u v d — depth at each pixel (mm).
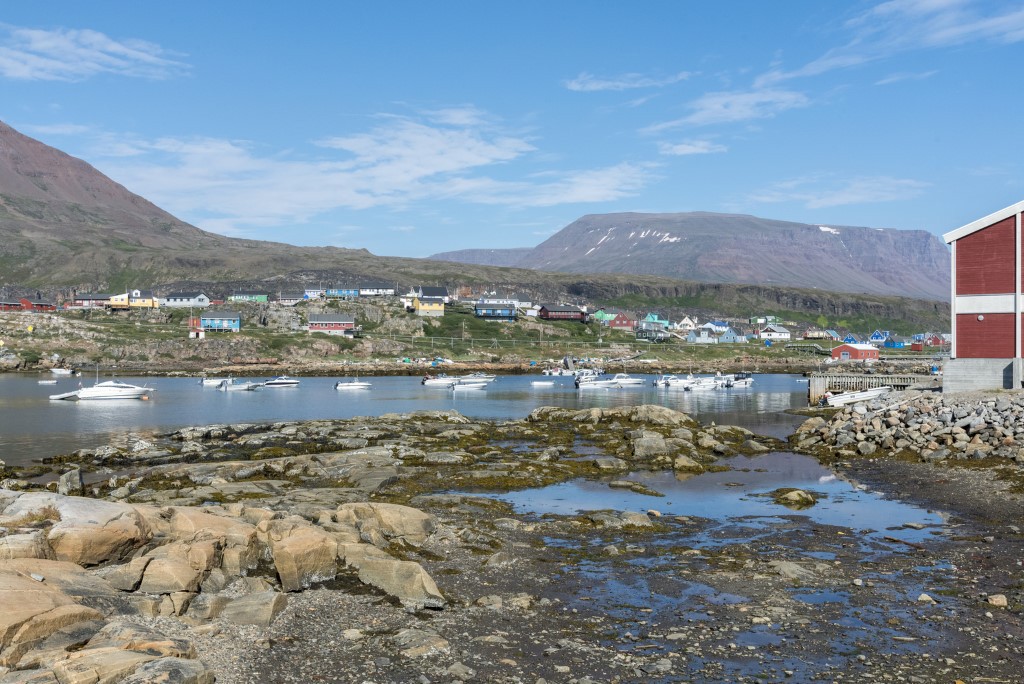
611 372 191875
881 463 49938
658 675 17438
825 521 33875
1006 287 65688
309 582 23781
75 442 65438
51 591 18078
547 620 21172
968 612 21562
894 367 180375
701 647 19141
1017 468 43781
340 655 18312
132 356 190500
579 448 58344
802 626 20594
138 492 39469
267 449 56062
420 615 21453
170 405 106562
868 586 24062
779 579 24984
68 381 144750
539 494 40938
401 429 66562
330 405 109188
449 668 17641
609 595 23438
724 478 46156
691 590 23922
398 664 17859
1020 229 65125
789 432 72562
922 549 28672
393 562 23891
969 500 37438
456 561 27094
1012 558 27109
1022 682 16938
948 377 67500
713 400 118375
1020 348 65062
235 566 23484
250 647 18516
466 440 60375
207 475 43938
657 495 40625
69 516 22781
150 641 16906
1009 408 54875
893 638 19656
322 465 47188
